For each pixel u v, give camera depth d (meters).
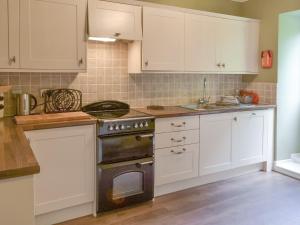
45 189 2.35
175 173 3.06
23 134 1.88
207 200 2.94
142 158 2.79
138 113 2.92
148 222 2.51
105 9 2.75
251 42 3.88
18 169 1.14
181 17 3.23
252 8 4.02
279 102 3.82
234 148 3.50
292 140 4.03
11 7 2.37
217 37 3.55
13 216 1.17
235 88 4.22
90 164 2.54
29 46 2.47
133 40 3.00
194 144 3.16
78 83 3.04
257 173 3.76
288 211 2.71
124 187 2.76
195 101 3.86
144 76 3.44
